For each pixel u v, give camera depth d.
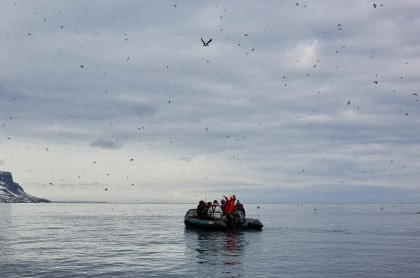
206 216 40.38
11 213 98.88
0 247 26.77
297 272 18.44
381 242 31.19
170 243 29.33
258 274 17.89
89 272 18.16
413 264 20.78
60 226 48.41
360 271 18.81
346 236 36.03
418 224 55.44
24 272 18.06
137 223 55.12
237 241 30.59
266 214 95.25
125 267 19.44
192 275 17.61
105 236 34.91
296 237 34.28
